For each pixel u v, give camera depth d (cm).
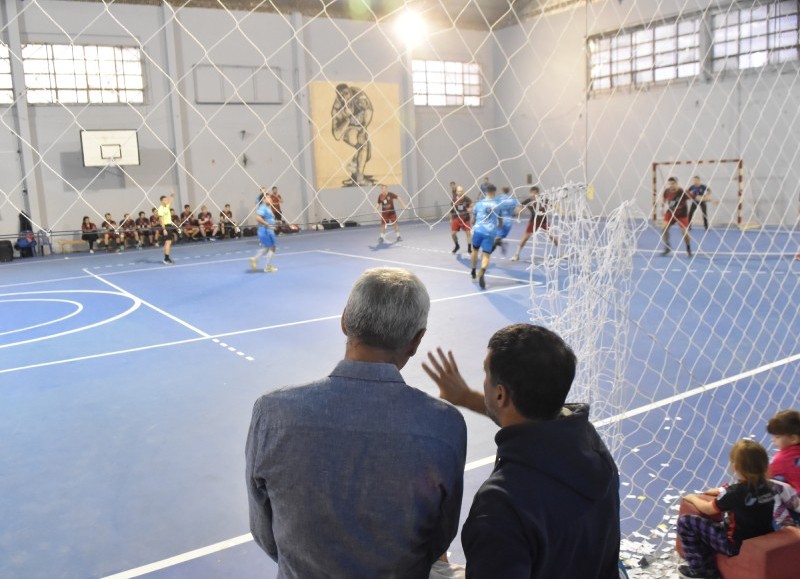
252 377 652
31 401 599
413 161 2209
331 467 142
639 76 1848
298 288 1129
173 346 777
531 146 2173
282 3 1947
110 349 774
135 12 1778
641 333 723
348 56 2061
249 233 2008
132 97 1811
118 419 547
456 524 154
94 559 343
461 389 180
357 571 146
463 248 1570
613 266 312
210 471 445
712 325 757
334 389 147
